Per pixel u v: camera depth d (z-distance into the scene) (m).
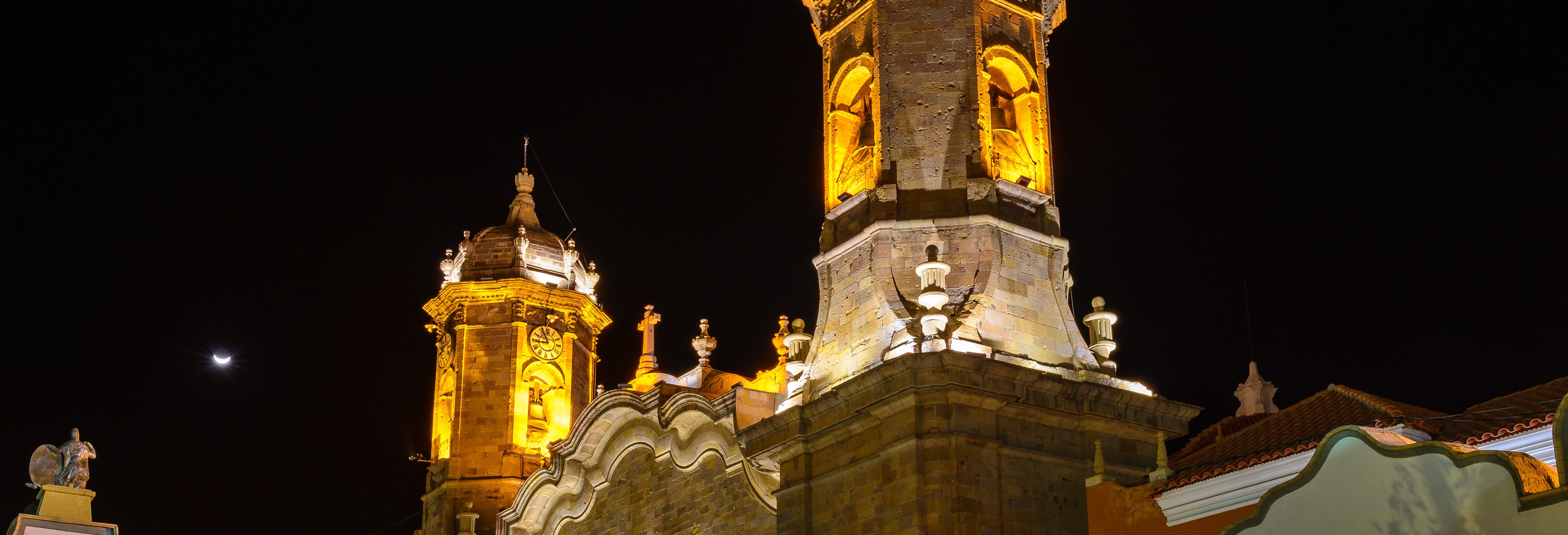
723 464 37.81
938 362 30.12
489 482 46.22
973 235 33.06
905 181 33.88
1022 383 31.20
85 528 34.66
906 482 30.06
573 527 43.25
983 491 29.97
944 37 35.06
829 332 33.94
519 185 52.62
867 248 33.72
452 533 45.72
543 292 49.16
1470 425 27.47
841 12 37.16
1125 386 33.47
